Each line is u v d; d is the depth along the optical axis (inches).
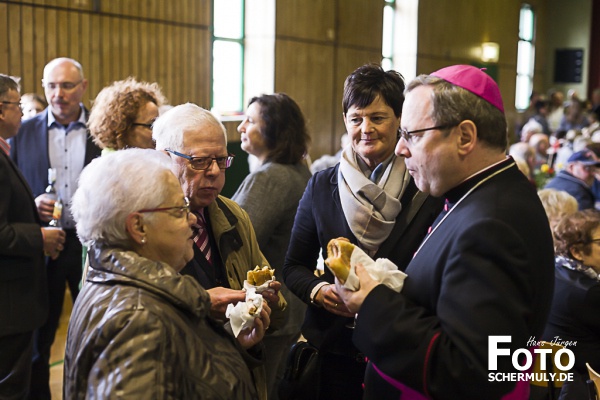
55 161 153.8
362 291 59.9
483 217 55.5
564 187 193.9
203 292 56.1
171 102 282.4
